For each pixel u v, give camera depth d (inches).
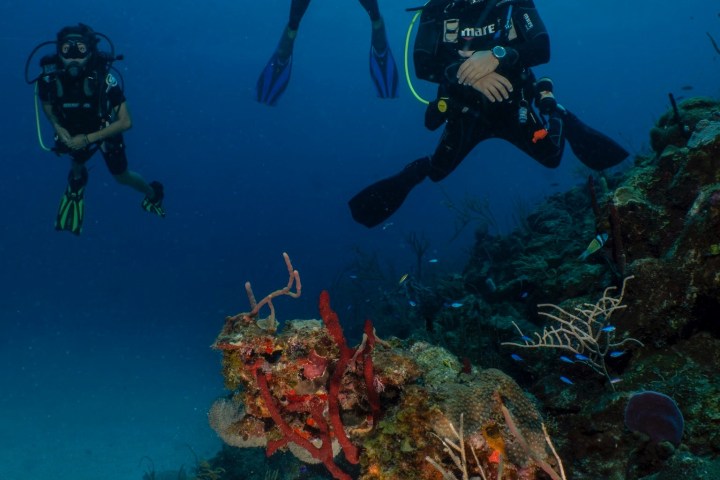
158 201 337.1
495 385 93.1
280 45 319.3
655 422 93.9
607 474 101.4
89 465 426.6
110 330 1258.0
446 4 184.2
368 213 211.5
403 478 85.0
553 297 178.7
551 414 122.5
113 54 270.4
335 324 82.9
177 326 1238.3
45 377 809.5
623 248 134.5
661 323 116.3
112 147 286.0
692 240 114.7
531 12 175.9
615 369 122.5
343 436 87.2
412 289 344.5
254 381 97.7
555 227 256.1
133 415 584.1
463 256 650.8
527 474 85.7
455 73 173.5
